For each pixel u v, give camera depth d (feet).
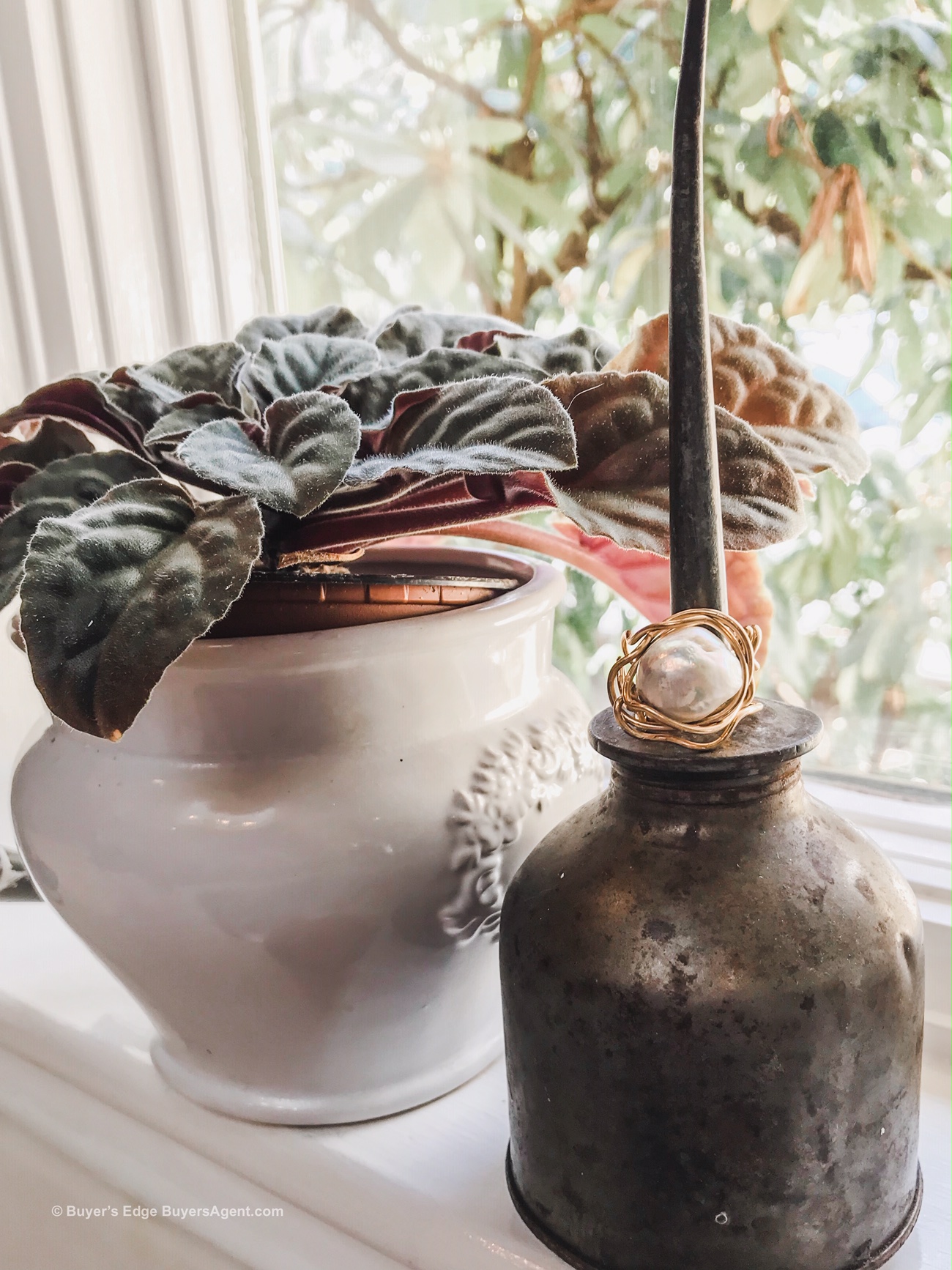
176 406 0.89
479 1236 0.87
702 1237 0.72
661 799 0.71
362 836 0.82
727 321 0.91
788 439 0.91
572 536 1.11
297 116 1.69
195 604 0.66
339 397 0.86
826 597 1.41
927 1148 0.99
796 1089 0.68
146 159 1.49
